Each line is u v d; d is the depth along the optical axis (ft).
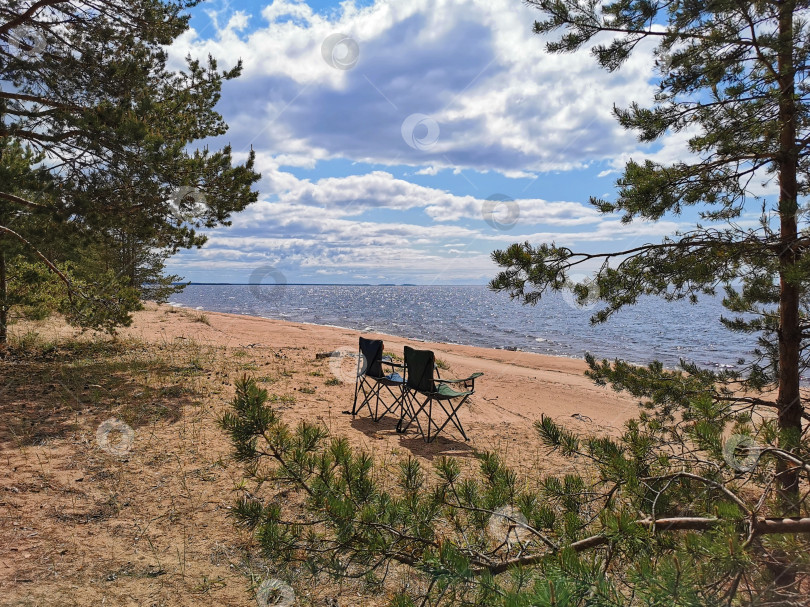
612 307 13.75
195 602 8.00
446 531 8.73
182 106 29.43
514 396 30.86
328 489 6.69
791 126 12.27
